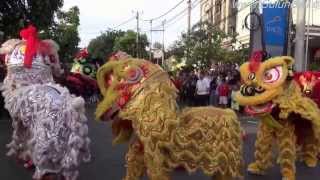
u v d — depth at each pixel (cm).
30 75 916
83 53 2308
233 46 3888
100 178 938
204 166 689
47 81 938
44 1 2362
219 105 2292
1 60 980
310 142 992
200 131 689
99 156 1131
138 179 728
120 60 690
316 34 3006
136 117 669
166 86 677
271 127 941
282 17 2403
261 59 903
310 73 1164
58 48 966
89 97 2378
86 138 782
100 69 692
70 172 774
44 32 3036
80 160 788
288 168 927
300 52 2116
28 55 910
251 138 1456
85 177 944
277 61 884
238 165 720
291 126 925
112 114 689
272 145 996
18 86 908
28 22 2369
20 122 878
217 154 693
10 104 869
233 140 710
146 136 661
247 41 3850
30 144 800
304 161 1063
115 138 722
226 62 3478
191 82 2545
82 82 2280
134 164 721
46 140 766
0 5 2333
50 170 774
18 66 912
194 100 2472
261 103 885
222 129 702
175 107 677
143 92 670
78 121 772
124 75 677
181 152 678
